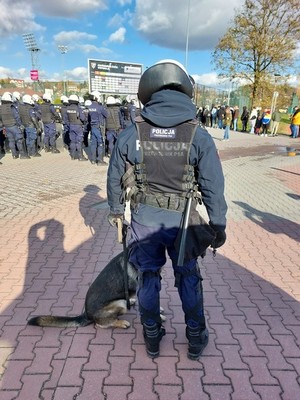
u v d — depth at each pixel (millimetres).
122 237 2242
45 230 4703
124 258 2365
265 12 25250
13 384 2090
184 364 2262
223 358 2324
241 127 25531
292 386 2104
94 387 2074
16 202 6082
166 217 1944
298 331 2623
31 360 2281
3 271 3523
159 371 2201
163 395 2025
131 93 17609
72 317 2617
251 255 4012
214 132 21891
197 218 1981
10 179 8023
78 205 5922
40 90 39281
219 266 3703
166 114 1824
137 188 2000
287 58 26141
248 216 5520
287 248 4250
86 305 2570
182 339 2508
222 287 3260
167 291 3146
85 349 2389
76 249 4078
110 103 10188
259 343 2480
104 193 6797
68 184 7590
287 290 3229
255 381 2135
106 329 2602
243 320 2748
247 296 3111
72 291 3148
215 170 1821
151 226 1960
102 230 4715
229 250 4137
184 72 1920
